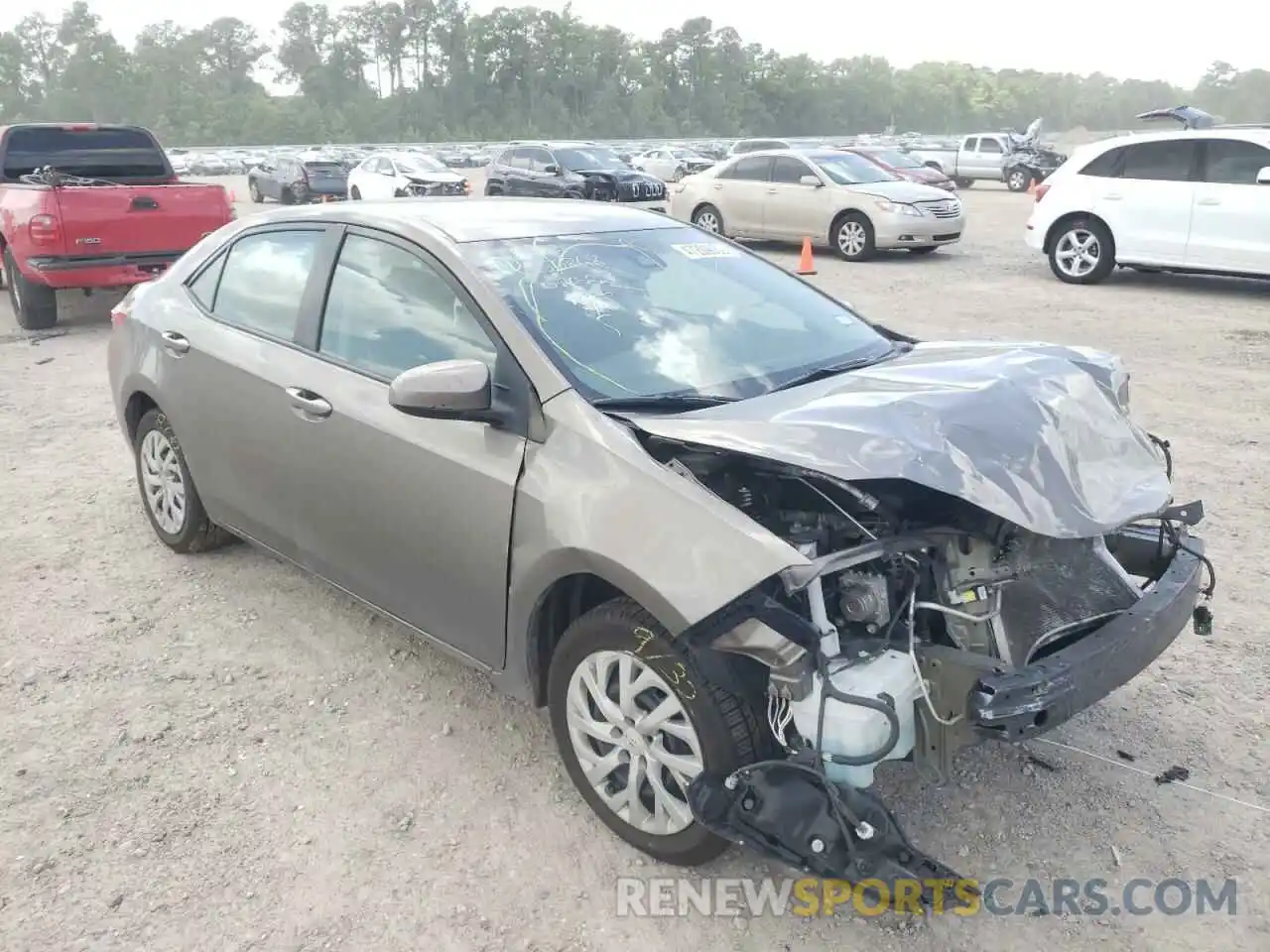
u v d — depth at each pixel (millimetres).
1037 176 35719
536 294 3455
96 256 9992
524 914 2859
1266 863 3016
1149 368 8680
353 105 126125
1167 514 3314
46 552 5184
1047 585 3113
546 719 3764
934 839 3123
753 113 144250
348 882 2977
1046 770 3434
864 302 11992
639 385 3232
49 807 3283
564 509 2924
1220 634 4289
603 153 24859
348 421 3623
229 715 3783
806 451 2676
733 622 2600
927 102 166750
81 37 128625
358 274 3844
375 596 3775
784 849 2576
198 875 3002
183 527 4930
